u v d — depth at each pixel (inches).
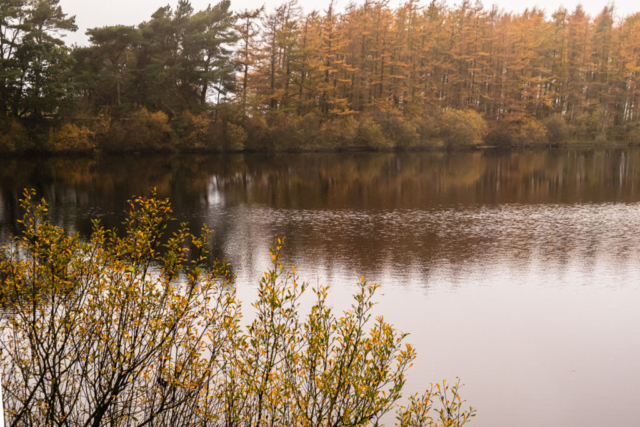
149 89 1918.1
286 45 2197.3
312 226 700.7
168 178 1234.0
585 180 1251.2
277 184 1153.4
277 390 139.6
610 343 335.9
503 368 298.5
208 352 210.4
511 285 449.4
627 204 899.4
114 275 144.7
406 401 256.2
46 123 1744.6
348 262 514.6
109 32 1736.0
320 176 1317.7
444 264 512.1
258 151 2085.4
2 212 768.3
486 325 361.4
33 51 1598.2
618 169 1507.1
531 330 354.3
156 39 1919.3
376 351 135.0
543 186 1143.6
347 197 973.2
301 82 2253.9
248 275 457.1
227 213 800.9
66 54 1647.4
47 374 157.3
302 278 456.1
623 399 268.7
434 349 320.2
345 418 130.6
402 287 438.9
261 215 784.3
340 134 2196.1
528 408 256.8
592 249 576.4
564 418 248.8
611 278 471.8
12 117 1676.9
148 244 146.5
